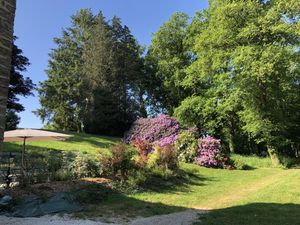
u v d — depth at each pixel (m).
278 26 22.61
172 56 41.09
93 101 37.44
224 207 12.00
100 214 10.91
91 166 15.66
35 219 10.28
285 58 22.80
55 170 15.92
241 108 31.25
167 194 14.23
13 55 27.20
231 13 24.83
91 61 39.16
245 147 37.03
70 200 11.85
